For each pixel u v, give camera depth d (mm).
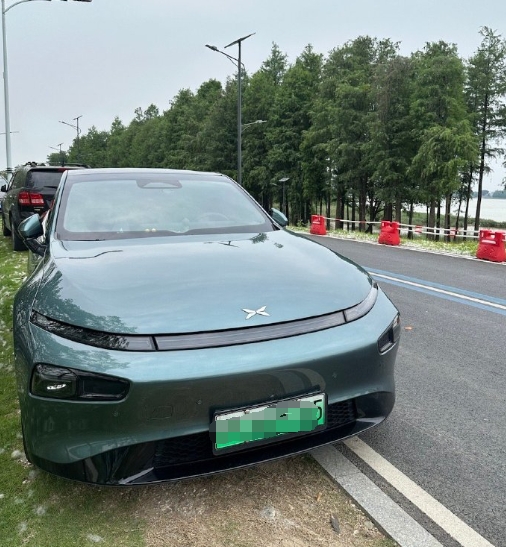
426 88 33406
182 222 3363
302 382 2137
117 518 2229
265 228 3500
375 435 3043
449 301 6969
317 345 2178
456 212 44750
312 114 40531
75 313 2119
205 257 2688
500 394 3699
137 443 1960
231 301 2232
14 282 7270
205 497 2385
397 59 35281
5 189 13453
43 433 2021
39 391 2014
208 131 53125
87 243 2955
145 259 2615
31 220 3506
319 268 2713
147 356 1974
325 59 42875
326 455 2787
